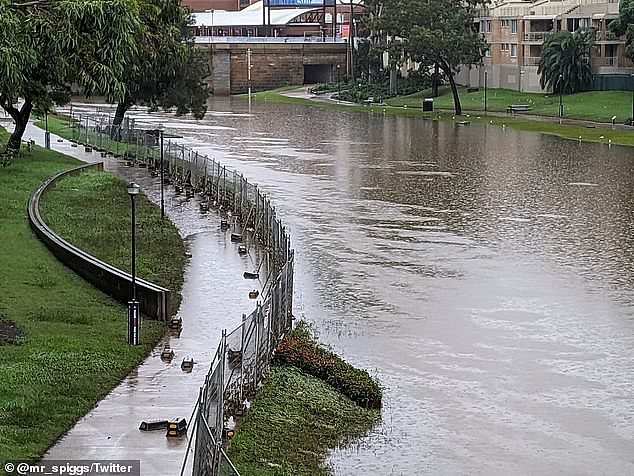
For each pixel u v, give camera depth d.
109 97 30.45
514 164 70.06
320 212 51.50
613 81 112.81
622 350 30.03
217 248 40.28
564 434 24.31
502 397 26.41
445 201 55.09
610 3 114.06
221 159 72.75
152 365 24.95
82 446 19.52
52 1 29.44
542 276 38.31
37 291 30.97
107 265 31.94
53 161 61.06
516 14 122.88
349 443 23.20
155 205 49.66
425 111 111.81
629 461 22.98
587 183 61.16
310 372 26.67
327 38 159.38
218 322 29.48
